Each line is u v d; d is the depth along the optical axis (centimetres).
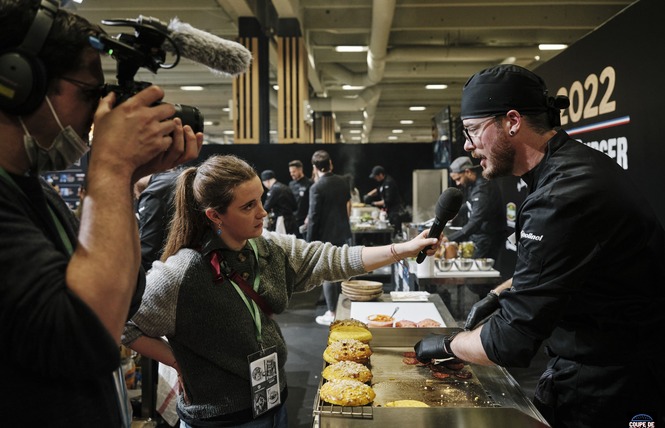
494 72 133
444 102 1831
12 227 64
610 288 124
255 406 145
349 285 255
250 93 948
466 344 138
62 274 66
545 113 134
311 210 532
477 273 349
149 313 140
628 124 293
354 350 164
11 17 66
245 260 150
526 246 124
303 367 402
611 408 127
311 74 1220
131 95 75
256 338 147
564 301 118
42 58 68
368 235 726
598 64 332
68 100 71
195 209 150
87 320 64
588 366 130
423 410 121
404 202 1104
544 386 140
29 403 67
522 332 120
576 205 117
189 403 149
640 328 124
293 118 991
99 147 71
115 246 68
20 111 67
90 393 75
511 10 941
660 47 262
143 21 78
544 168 130
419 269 343
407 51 1076
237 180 140
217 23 959
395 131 2725
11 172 71
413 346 182
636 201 124
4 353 64
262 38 940
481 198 489
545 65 428
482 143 137
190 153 80
